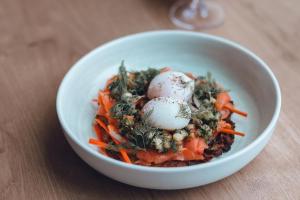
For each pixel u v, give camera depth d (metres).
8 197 0.33
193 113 0.36
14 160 0.36
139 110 0.37
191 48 0.44
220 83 0.42
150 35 0.44
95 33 0.51
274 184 0.33
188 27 0.52
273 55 0.47
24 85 0.44
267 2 0.56
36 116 0.40
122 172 0.30
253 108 0.39
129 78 0.40
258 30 0.51
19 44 0.50
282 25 0.51
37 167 0.35
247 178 0.34
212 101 0.37
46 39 0.50
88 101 0.40
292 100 0.41
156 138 0.33
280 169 0.34
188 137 0.34
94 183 0.34
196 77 0.42
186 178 0.30
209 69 0.44
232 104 0.39
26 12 0.55
